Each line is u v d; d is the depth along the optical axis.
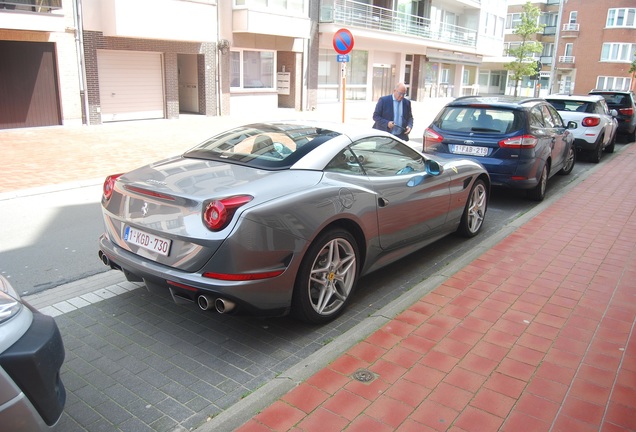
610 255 5.45
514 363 3.37
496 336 3.71
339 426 2.75
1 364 2.02
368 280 4.95
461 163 5.85
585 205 7.69
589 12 53.31
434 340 3.64
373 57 29.08
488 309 4.14
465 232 6.09
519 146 7.27
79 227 6.49
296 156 4.05
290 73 23.61
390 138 4.88
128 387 3.17
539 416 2.85
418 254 5.67
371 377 3.19
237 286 3.32
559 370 3.29
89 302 4.35
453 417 2.83
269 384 3.12
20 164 10.12
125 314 4.14
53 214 7.02
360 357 3.42
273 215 3.43
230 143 4.46
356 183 4.14
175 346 3.67
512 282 4.69
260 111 22.52
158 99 18.91
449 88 38.41
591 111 11.86
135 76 18.05
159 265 3.52
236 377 3.31
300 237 3.57
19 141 12.96
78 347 3.62
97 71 16.58
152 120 18.58
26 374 2.09
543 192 8.15
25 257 5.42
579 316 4.04
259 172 3.85
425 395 3.02
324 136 4.37
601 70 53.38
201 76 19.98
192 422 2.86
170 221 3.46
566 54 55.34
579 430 2.74
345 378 3.18
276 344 3.72
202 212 3.35
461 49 35.91
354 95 28.39
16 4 14.03
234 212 3.32
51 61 15.45
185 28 18.12
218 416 2.84
